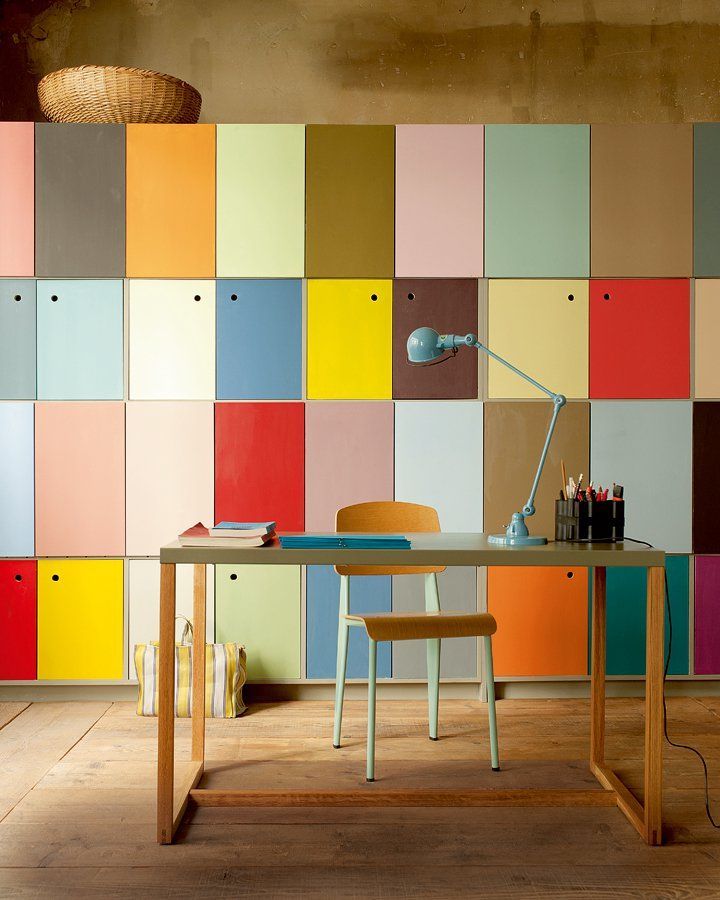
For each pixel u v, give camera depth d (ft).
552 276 10.91
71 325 10.75
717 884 5.91
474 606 10.85
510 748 8.87
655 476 10.94
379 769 8.18
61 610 10.71
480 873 6.05
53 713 10.19
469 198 10.87
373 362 10.85
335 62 12.96
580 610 10.87
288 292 10.84
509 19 13.02
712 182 10.97
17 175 10.72
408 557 6.52
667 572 10.94
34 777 7.92
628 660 10.95
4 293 10.73
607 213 10.93
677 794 7.55
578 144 10.91
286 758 8.48
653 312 10.95
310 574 10.77
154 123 10.93
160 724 6.49
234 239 10.79
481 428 10.87
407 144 10.87
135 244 10.75
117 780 7.84
